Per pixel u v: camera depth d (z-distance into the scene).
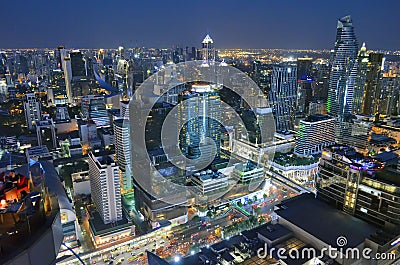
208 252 65.94
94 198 103.56
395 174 61.91
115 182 93.69
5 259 11.93
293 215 68.00
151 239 94.94
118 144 122.50
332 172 72.06
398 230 59.53
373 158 71.75
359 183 65.69
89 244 92.88
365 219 65.44
